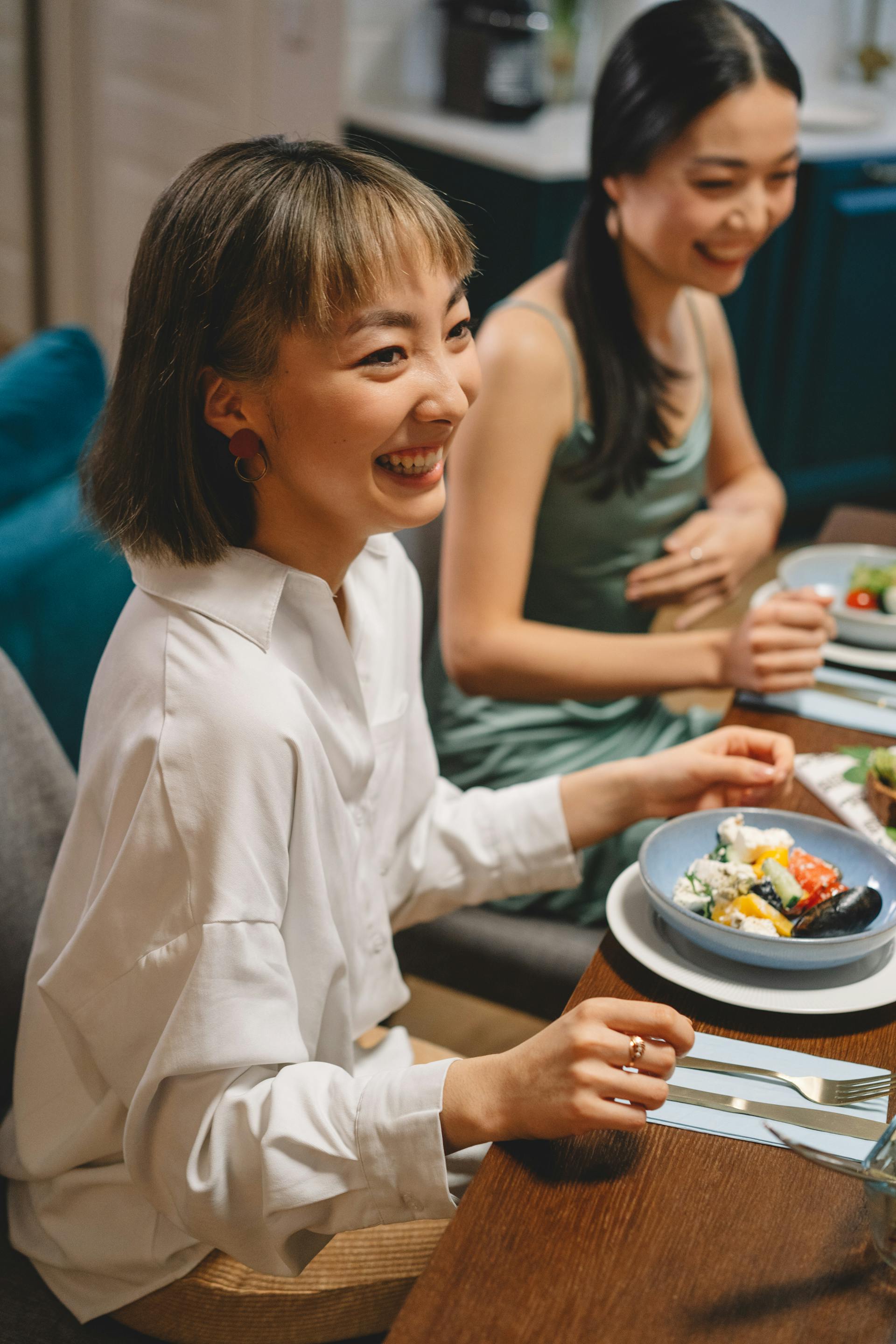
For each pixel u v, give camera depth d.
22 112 4.32
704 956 0.89
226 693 0.82
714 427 1.82
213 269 0.78
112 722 0.85
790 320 3.47
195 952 0.81
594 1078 0.73
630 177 1.42
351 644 1.00
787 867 0.91
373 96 3.50
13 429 1.41
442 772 1.63
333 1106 0.79
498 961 1.39
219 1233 0.81
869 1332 0.63
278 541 0.90
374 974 1.04
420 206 0.80
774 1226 0.69
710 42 1.33
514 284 3.08
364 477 0.83
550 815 1.11
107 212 4.29
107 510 0.86
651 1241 0.68
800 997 0.84
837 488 3.80
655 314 1.56
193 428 0.83
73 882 0.91
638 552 1.63
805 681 1.28
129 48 3.97
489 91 3.25
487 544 1.47
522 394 1.46
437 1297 0.64
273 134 0.87
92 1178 0.92
